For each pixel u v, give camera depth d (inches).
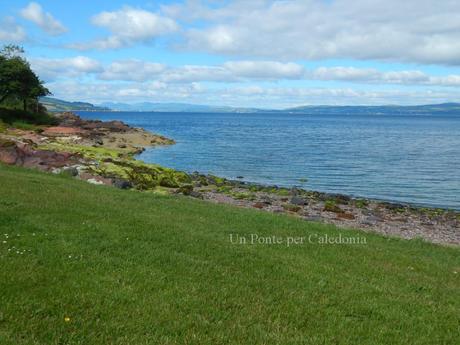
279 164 2244.1
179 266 426.0
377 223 1056.2
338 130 5620.1
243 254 501.4
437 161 2388.0
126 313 318.3
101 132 3275.1
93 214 609.0
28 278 354.3
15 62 3129.9
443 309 396.2
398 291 434.9
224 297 364.2
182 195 1176.8
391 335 329.1
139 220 610.5
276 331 315.3
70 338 277.7
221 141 3597.4
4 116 2974.9
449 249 726.5
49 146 1844.2
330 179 1829.5
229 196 1323.8
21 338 271.3
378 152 2817.4
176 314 323.6
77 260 408.2
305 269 469.4
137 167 1537.9
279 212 1098.7
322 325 334.6
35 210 587.8
